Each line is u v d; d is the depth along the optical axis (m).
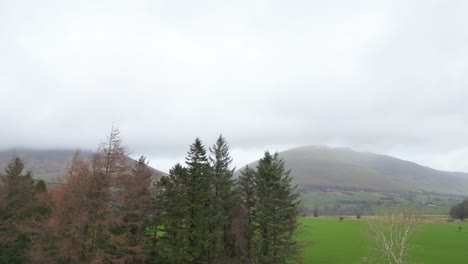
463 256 76.69
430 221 147.50
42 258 36.94
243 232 51.72
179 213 45.78
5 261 44.34
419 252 80.00
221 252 48.59
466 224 134.88
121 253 39.03
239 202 55.50
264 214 51.41
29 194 50.78
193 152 48.16
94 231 36.69
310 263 69.94
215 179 54.62
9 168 51.09
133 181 41.81
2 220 46.88
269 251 50.34
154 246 46.00
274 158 56.88
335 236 104.12
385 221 63.12
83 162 38.72
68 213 36.44
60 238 37.25
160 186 48.19
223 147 57.78
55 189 45.25
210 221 47.25
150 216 46.84
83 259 36.03
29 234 44.38
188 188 46.00
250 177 58.78
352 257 74.81
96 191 36.59
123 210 40.31
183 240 44.50
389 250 60.62
